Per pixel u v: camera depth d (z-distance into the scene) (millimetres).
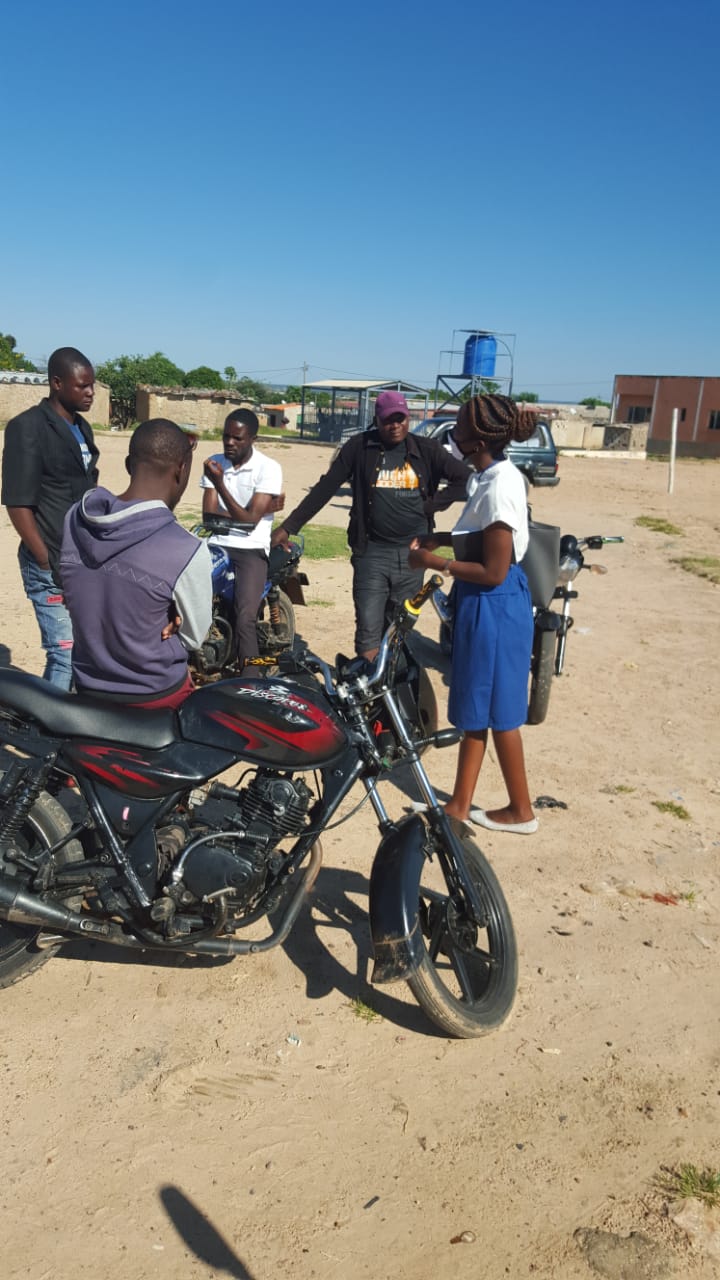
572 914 3938
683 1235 2486
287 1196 2547
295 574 6770
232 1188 2561
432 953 3213
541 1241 2457
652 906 4035
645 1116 2893
